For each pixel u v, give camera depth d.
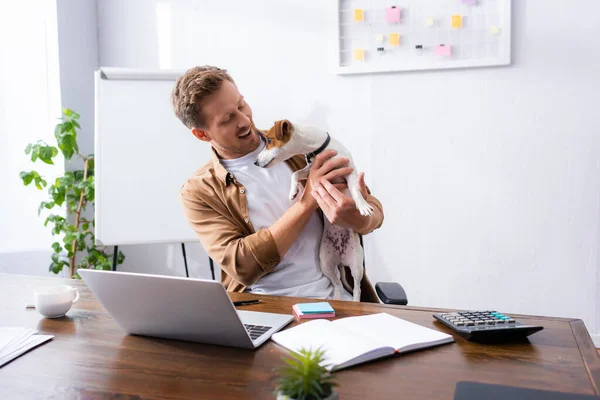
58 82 2.86
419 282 2.79
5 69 2.74
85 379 0.93
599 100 2.49
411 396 0.84
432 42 2.64
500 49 2.55
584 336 1.09
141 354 1.04
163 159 2.64
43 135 2.88
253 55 2.91
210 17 2.95
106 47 3.13
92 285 1.10
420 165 2.73
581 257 2.58
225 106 1.58
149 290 1.02
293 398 0.67
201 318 1.03
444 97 2.66
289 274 1.69
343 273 1.76
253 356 1.01
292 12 2.82
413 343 1.02
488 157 2.64
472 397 0.76
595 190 2.54
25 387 0.90
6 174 2.77
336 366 0.93
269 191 1.73
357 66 2.73
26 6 2.78
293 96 2.87
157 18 3.03
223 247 1.66
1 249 2.75
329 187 1.49
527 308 2.67
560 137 2.55
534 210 2.62
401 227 2.79
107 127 2.61
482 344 1.05
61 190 2.71
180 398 0.85
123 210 2.60
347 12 2.74
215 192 1.73
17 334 1.13
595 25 2.46
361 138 2.79
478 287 2.72
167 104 2.66
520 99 2.58
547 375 0.90
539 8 2.51
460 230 2.71
